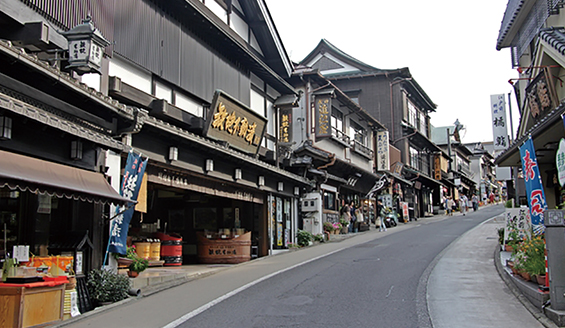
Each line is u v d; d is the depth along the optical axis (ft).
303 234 71.72
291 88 69.82
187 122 45.52
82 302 29.25
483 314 26.02
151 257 47.34
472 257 49.21
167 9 44.93
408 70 128.26
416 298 29.94
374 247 61.00
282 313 26.55
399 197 126.11
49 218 30.71
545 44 40.88
